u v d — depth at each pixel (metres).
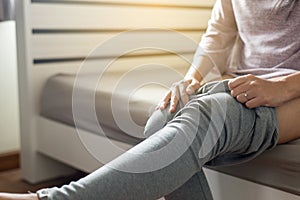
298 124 1.06
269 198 1.08
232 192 1.17
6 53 2.19
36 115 2.00
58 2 2.05
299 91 1.05
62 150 1.86
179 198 1.11
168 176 0.91
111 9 2.25
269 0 1.18
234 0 1.29
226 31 1.37
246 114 1.01
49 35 2.03
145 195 0.90
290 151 1.02
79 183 0.89
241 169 1.13
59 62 2.07
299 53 1.15
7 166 2.21
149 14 2.41
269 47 1.20
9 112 2.24
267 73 1.18
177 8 2.53
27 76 1.97
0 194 0.89
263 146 1.04
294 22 1.14
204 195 1.10
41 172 2.04
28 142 2.01
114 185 0.88
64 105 1.83
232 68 1.34
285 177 1.04
